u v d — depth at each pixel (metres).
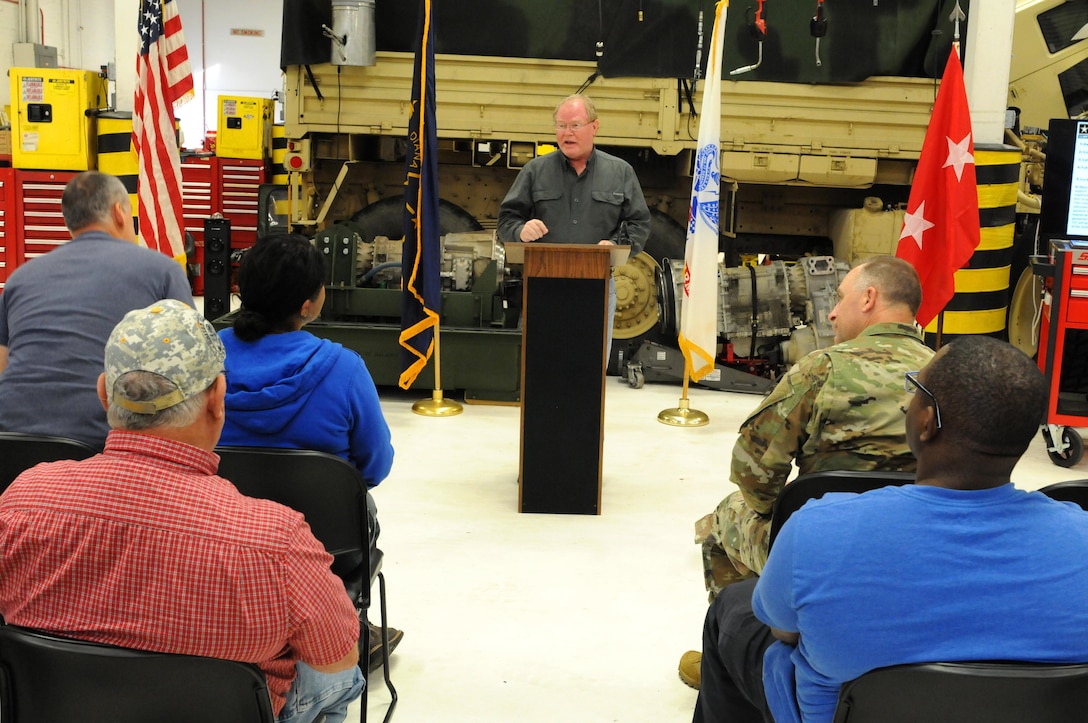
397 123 6.09
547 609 3.02
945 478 1.31
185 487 1.32
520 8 5.98
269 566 1.31
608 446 4.85
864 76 6.05
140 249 2.68
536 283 3.74
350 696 1.76
